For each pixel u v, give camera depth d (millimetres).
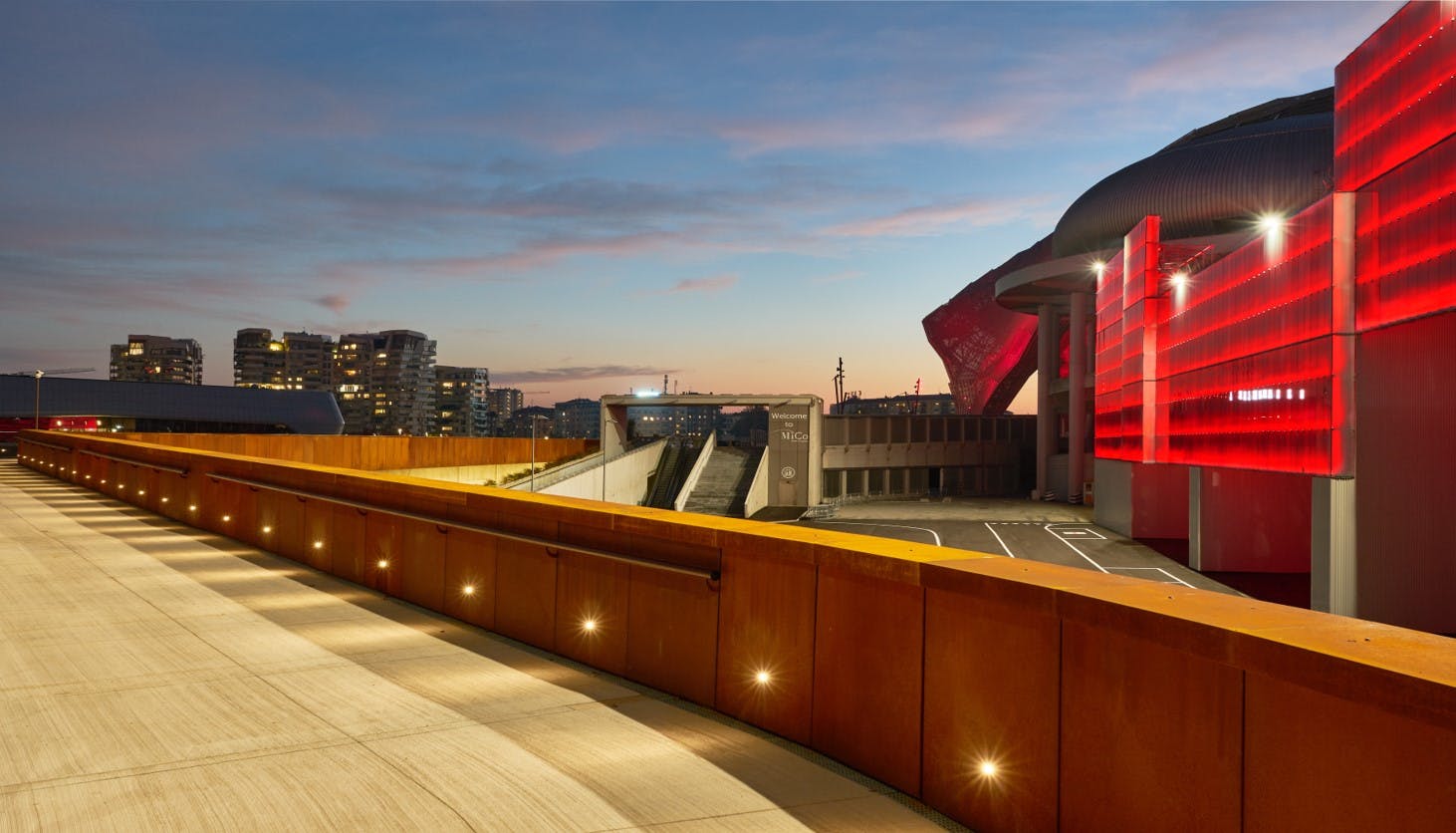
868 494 77688
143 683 6348
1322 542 23172
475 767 4762
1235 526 33906
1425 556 22219
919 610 4422
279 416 103312
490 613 8062
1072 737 3650
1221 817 3080
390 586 9602
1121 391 44656
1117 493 46562
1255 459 28328
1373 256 21875
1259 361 28016
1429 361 22266
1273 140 52094
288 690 6215
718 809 4238
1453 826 2424
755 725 5484
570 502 7418
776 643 5352
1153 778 3314
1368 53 22047
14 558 11875
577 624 7039
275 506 12453
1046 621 3781
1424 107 19750
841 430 75750
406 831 3961
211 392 99250
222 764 4781
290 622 8359
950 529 49656
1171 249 42781
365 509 9961
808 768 4801
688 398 68562
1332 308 22812
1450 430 22188
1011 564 4285
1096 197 59656
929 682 4352
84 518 16422
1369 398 22562
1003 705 3959
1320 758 2777
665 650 6211
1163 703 3287
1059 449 80938
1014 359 147500
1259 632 2967
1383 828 2596
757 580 5496
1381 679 2566
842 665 4891
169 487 16812
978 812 4055
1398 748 2561
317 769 4719
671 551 6176
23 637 7672
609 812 4184
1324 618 3191
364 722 5516
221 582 10336
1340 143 23375
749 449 83625
